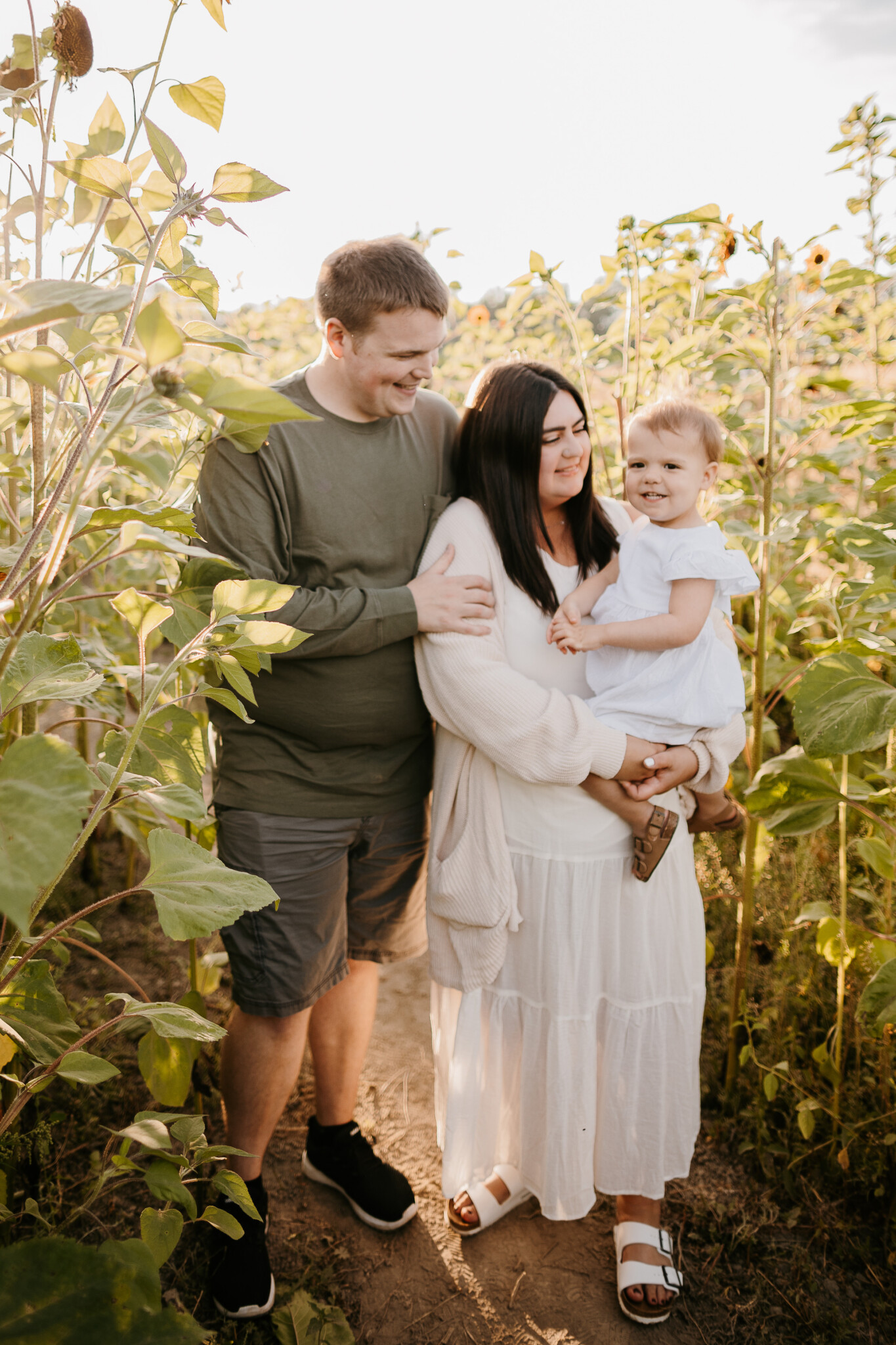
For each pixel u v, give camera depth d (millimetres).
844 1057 2121
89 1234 1775
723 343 2285
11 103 1223
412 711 1843
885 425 2309
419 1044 2512
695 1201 1979
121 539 841
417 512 1810
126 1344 775
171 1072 1444
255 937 1760
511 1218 1981
